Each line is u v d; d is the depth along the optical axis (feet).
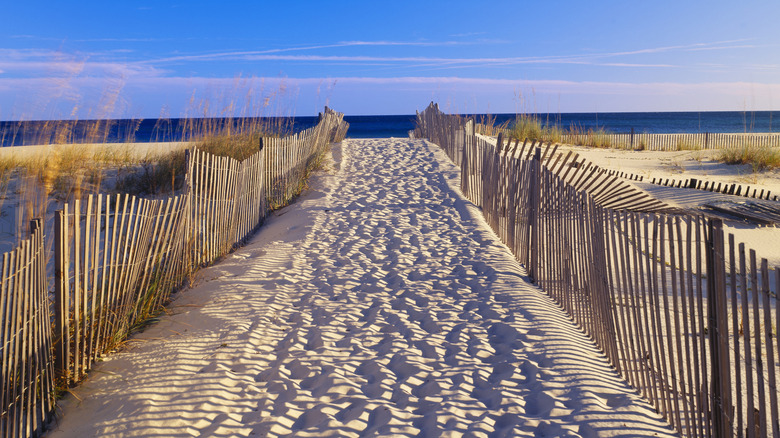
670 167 49.11
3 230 23.09
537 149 19.31
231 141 38.24
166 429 10.48
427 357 13.64
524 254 20.80
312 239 25.11
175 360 13.32
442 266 21.02
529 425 10.19
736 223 27.35
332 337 14.90
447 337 14.76
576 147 61.46
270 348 14.32
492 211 26.84
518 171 21.76
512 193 22.68
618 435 9.79
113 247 13.64
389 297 17.98
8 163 31.07
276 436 10.14
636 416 10.48
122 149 39.24
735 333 8.20
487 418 10.59
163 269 17.48
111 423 10.71
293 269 20.92
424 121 62.13
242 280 19.49
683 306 9.57
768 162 46.55
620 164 50.75
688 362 9.48
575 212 15.35
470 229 26.18
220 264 21.85
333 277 19.94
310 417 10.87
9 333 10.23
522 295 17.46
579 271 15.11
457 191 34.50
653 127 211.20
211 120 38.78
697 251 9.05
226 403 11.48
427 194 34.12
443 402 11.23
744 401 10.98
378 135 162.61
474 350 13.82
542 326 14.96
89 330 13.07
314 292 18.45
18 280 10.08
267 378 12.66
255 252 23.62
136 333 15.11
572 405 10.94
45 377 11.21
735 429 9.57
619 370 12.57
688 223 9.36
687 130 189.88
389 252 23.12
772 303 16.49
